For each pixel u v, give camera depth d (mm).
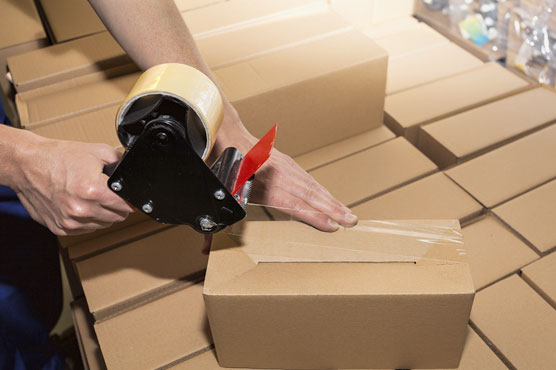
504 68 1190
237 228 632
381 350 623
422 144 1037
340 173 950
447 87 1143
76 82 999
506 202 860
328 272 584
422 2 1362
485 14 1243
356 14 1304
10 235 903
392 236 622
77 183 542
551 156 929
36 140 596
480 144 969
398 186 923
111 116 903
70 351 1275
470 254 793
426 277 566
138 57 729
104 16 716
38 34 1170
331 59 971
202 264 808
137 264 815
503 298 728
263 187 709
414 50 1282
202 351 712
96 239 868
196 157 429
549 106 1044
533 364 656
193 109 423
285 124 964
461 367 657
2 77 1173
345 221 641
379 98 1024
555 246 784
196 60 729
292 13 1124
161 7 712
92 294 775
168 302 773
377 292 553
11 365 876
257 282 578
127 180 449
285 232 628
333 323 589
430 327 584
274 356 644
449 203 866
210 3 1183
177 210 472
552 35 1112
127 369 692
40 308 964
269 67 962
